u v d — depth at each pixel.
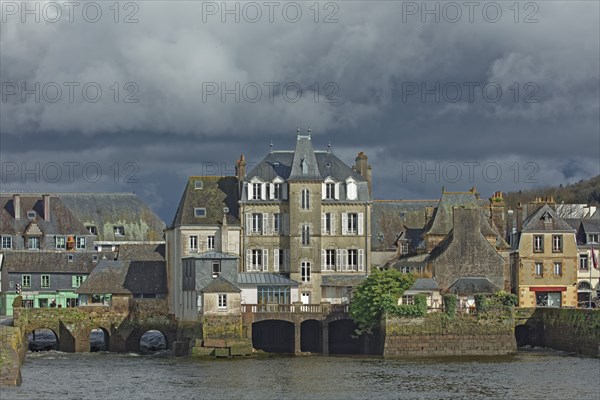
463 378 133.75
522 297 184.12
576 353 157.12
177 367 146.00
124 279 177.25
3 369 127.88
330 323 167.12
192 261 165.00
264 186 176.88
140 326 173.62
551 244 184.62
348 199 177.62
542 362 148.12
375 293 159.50
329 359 154.25
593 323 153.62
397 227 188.62
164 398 120.44
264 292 172.62
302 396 121.94
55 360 156.00
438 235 180.12
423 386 128.12
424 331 156.88
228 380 133.38
